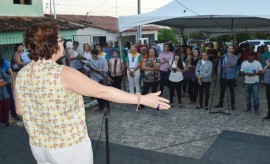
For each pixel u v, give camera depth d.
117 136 5.54
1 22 12.37
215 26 13.37
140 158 4.42
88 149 1.50
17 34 12.50
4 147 4.93
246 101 7.57
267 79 6.17
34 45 1.40
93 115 7.03
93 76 6.56
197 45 13.05
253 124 6.07
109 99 1.39
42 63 1.41
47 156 1.46
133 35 26.61
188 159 4.37
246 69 6.73
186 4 7.89
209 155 4.52
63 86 1.34
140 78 8.41
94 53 7.45
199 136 5.44
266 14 6.71
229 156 4.46
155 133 5.67
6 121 6.06
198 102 8.14
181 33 14.00
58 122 1.38
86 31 22.89
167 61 8.05
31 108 1.43
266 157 4.40
